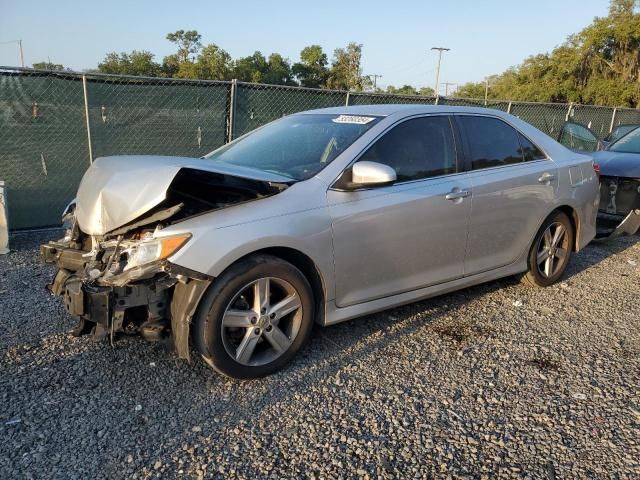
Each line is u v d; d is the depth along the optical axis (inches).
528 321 174.2
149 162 131.2
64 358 141.9
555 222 200.5
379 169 135.8
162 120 292.0
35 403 121.3
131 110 283.9
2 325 160.6
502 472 103.1
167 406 122.0
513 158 185.3
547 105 479.2
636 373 142.0
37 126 265.9
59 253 138.6
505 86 2032.5
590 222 216.1
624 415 122.5
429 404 125.5
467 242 169.6
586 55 1635.1
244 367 129.7
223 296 123.2
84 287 120.3
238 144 179.2
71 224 149.5
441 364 144.4
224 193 142.0
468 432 115.3
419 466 104.3
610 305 190.7
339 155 145.9
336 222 138.3
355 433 114.0
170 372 136.3
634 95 1539.1
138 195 123.4
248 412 120.5
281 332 134.7
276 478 100.1
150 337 124.5
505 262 185.8
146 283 118.9
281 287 134.1
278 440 111.0
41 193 273.9
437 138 165.5
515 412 123.1
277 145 163.6
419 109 166.1
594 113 525.7
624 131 396.8
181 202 132.8
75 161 278.4
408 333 162.4
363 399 126.7
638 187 261.0
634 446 111.3
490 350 153.2
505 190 176.4
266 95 316.5
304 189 137.2
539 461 106.4
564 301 193.0
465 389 132.3
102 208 127.3
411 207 151.7
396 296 156.8
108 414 118.3
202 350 124.6
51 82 264.7
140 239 126.0
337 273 141.3
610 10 1584.6
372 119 158.9
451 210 161.3
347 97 343.6
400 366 142.6
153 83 286.0
